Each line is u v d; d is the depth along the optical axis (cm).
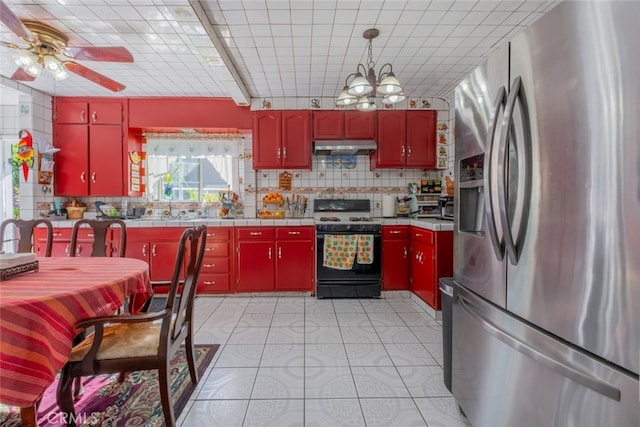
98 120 374
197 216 411
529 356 105
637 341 75
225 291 356
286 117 383
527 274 108
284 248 357
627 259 76
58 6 204
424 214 403
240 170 416
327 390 181
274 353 224
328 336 253
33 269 162
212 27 232
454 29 238
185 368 204
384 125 385
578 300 89
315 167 411
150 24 226
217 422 155
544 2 206
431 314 299
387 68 305
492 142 120
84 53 219
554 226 97
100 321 131
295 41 254
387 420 157
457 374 160
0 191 375
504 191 111
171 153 409
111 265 182
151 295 181
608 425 81
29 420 120
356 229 347
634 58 74
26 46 253
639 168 73
